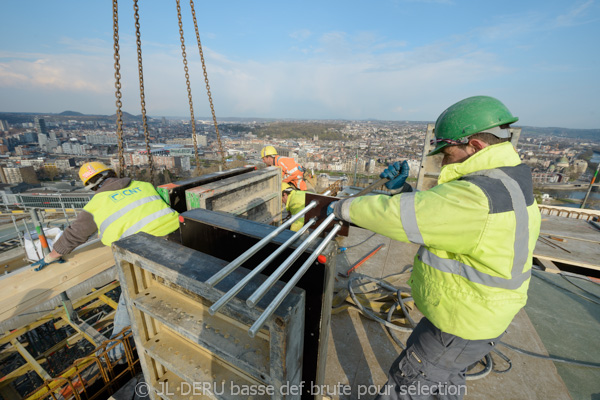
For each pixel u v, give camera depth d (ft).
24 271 7.93
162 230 7.52
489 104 3.36
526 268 3.10
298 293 3.32
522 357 6.57
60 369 14.93
